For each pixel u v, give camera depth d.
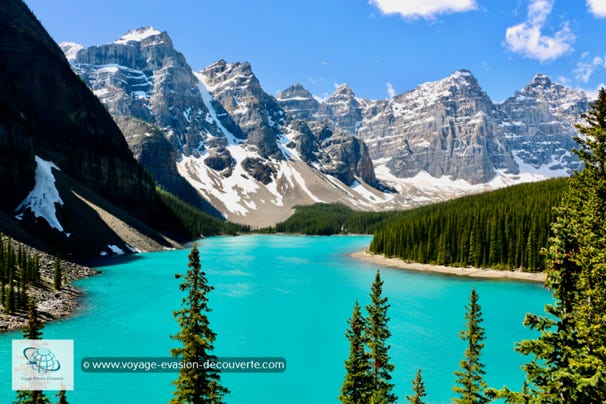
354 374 29.00
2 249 72.94
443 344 54.84
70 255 115.12
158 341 54.41
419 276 116.75
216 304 78.50
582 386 17.80
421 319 67.44
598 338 19.11
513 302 81.50
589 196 21.97
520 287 99.62
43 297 70.31
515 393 20.16
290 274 117.38
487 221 129.12
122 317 65.38
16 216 114.31
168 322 62.81
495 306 77.88
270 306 77.06
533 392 19.89
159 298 78.69
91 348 51.59
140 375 43.97
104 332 57.91
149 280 96.94
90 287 88.00
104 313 67.69
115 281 95.50
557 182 164.38
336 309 74.88
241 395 40.69
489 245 127.88
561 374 18.38
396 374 45.25
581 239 20.56
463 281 108.12
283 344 55.50
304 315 70.44
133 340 54.75
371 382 29.75
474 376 29.67
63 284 82.69
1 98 129.62
